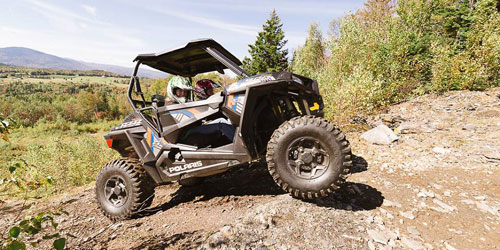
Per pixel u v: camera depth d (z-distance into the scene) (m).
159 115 3.38
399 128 5.83
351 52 10.27
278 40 31.48
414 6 12.62
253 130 3.02
